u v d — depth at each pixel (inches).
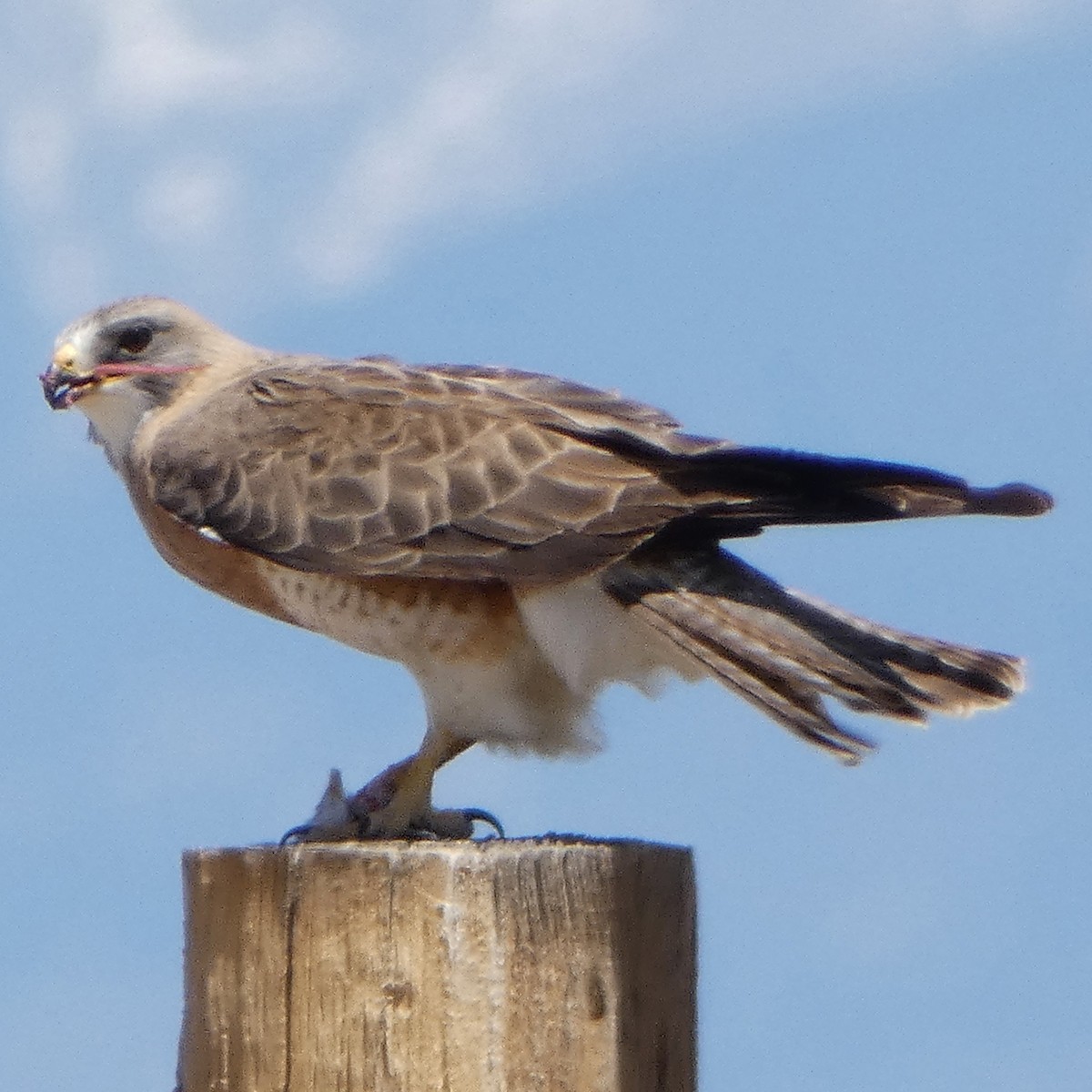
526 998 327.3
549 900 330.0
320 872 335.0
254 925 339.9
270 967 337.4
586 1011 328.2
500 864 329.1
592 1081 327.3
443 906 328.2
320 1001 332.5
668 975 347.3
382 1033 327.9
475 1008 326.0
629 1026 333.7
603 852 334.3
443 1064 325.4
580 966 329.1
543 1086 325.7
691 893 359.3
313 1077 331.9
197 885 348.8
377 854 332.8
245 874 342.0
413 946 328.5
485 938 327.6
